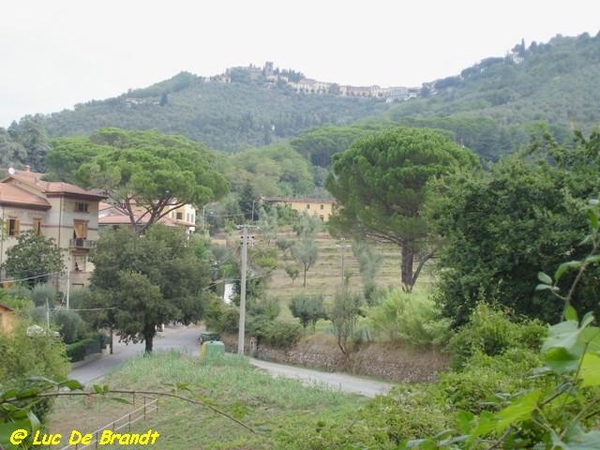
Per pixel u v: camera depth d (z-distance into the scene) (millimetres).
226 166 82688
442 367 23641
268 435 2730
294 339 32844
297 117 185500
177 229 33969
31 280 37688
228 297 44844
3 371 13000
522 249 15758
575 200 14805
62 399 20266
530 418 1470
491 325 12648
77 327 31031
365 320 28969
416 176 31922
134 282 30250
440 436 1881
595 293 14453
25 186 44031
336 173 37500
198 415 17109
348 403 18016
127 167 43000
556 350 1279
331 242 65938
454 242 17844
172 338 42812
